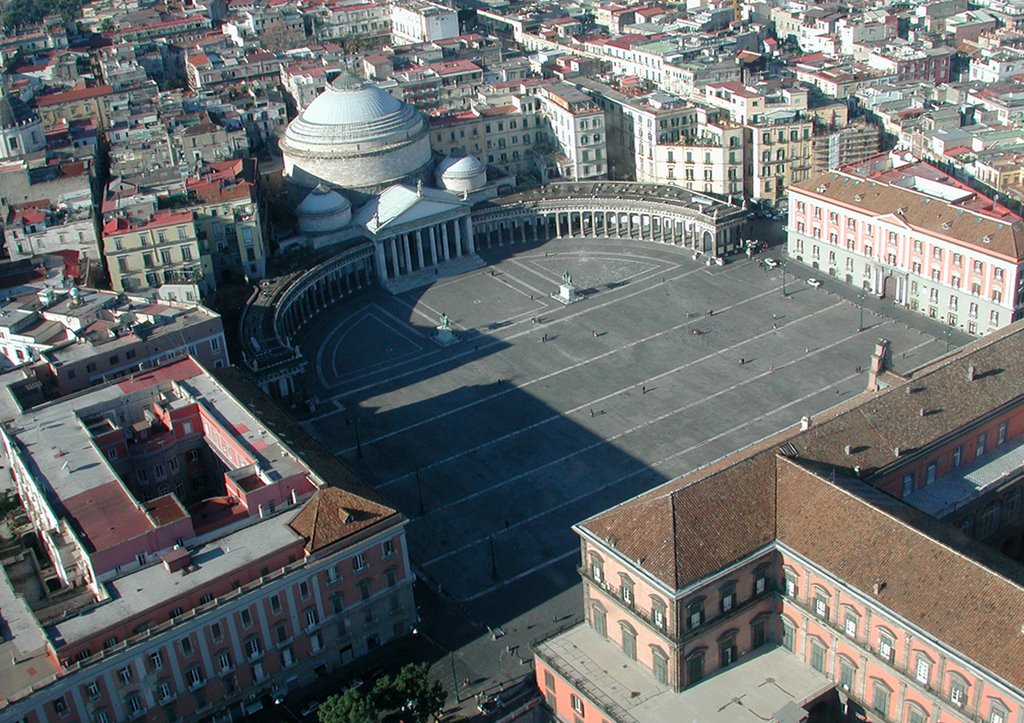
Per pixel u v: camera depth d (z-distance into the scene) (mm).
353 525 156625
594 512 190250
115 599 144125
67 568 153625
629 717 135500
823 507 140625
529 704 149000
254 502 159500
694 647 137875
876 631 131375
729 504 142250
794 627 143375
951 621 124188
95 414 188875
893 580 130500
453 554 182875
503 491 198625
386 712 144625
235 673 150875
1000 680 117750
